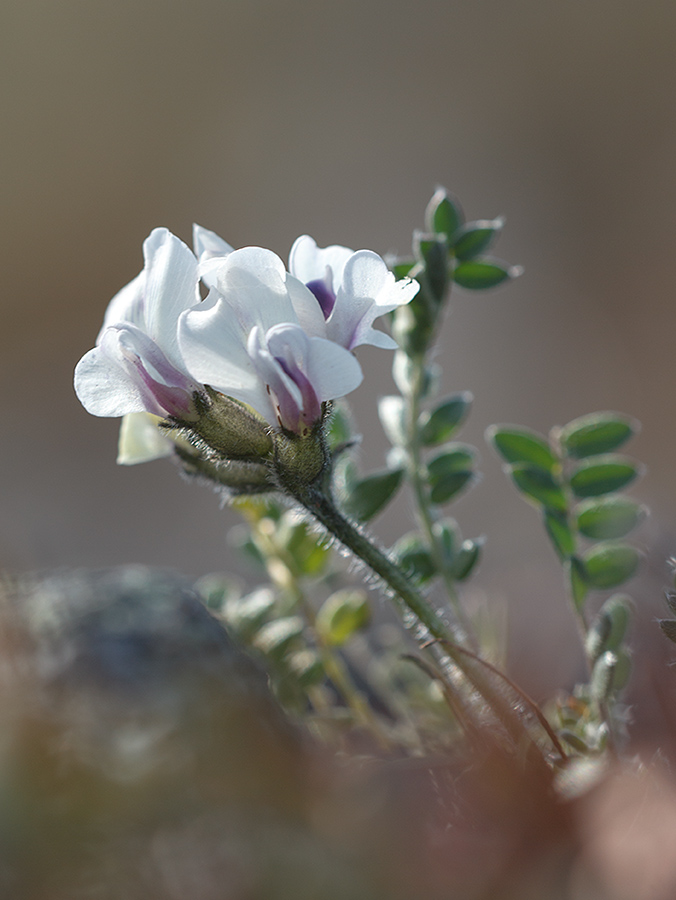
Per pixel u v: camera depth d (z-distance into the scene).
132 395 0.31
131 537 0.66
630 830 0.28
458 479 0.34
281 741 0.28
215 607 0.34
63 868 0.27
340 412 0.34
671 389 0.81
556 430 0.34
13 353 0.96
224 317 0.30
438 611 0.32
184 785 0.28
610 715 0.31
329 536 0.31
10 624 0.29
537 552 0.54
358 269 0.31
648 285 0.91
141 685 0.28
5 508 0.70
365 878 0.27
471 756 0.29
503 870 0.27
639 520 0.33
